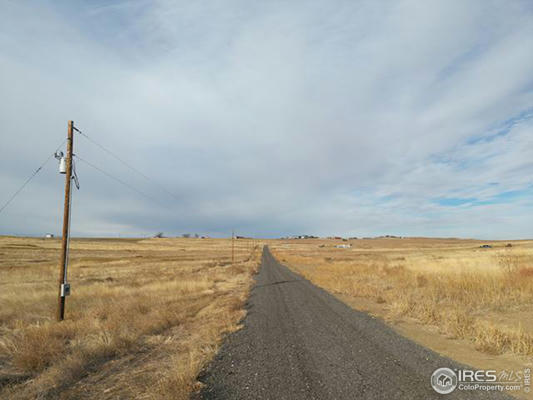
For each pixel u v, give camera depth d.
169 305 11.54
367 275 20.67
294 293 15.48
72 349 6.56
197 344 6.99
